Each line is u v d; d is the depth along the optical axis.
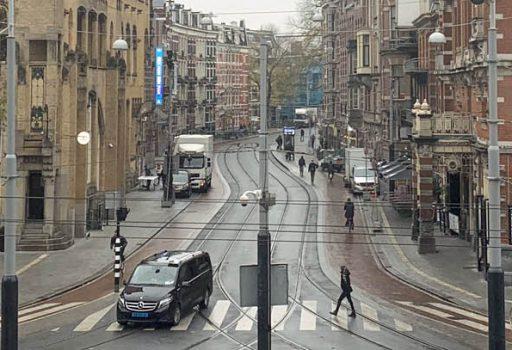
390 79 77.12
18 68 48.59
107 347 27.52
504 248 40.72
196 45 145.12
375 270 43.78
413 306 34.81
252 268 21.81
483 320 32.00
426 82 64.81
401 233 55.12
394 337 28.86
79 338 29.02
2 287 24.56
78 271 42.91
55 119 48.84
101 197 58.28
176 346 27.62
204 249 49.56
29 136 48.50
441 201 56.00
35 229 49.09
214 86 155.25
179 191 73.69
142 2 83.06
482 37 42.78
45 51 48.66
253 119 179.75
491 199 23.69
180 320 31.70
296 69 156.38
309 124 159.50
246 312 33.50
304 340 28.45
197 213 64.50
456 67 50.34
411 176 62.62
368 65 93.75
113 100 61.94
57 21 48.59
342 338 28.75
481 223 42.12
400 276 41.69
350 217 54.66
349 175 78.19
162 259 32.75
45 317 32.91
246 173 96.12
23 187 48.78
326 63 133.88
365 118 98.38
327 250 49.69
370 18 94.56
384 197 71.12
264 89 23.22
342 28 121.31
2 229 47.72
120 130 65.12
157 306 30.14
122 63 65.50
